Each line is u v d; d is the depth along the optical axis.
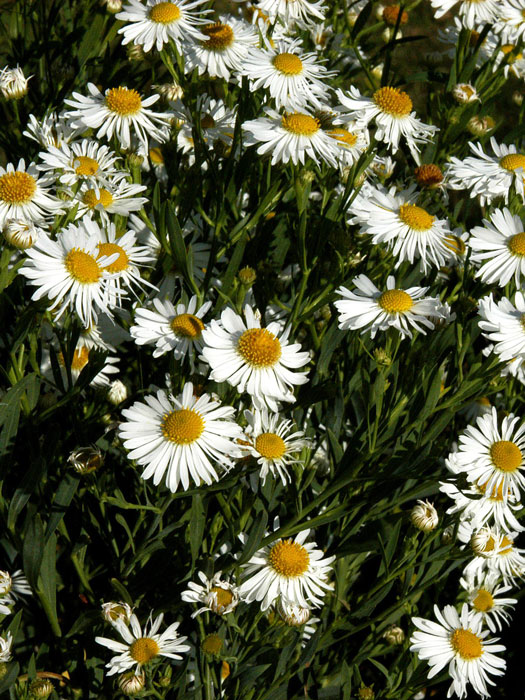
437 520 0.58
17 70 0.63
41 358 0.62
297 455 0.59
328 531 0.63
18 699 0.58
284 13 0.63
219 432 0.56
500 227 0.59
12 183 0.58
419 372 0.58
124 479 0.62
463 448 0.58
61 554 0.63
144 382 0.63
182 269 0.59
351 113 0.62
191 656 0.60
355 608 0.61
